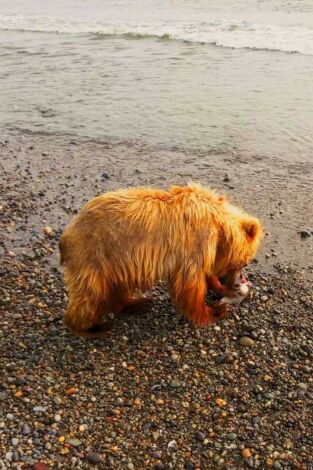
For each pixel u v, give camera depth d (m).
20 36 14.00
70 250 3.74
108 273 3.72
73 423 3.52
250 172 6.29
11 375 3.79
